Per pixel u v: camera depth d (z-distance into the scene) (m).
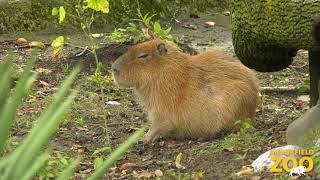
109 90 14.51
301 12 8.67
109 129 11.93
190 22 22.06
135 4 21.39
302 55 17.77
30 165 4.01
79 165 9.73
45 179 8.59
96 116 12.68
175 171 9.38
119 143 11.06
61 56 17.22
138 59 10.92
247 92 10.95
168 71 10.88
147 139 10.96
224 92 10.82
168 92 10.88
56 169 8.77
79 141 11.21
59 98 4.08
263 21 9.31
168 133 11.04
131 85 11.09
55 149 10.55
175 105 10.87
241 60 10.72
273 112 12.75
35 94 14.03
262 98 13.39
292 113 12.52
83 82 15.05
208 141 10.76
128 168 9.56
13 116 3.99
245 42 10.21
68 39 19.95
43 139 4.00
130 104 13.66
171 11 22.08
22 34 20.56
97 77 13.31
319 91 10.30
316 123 9.27
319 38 8.50
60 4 20.88
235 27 10.16
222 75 10.95
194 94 10.83
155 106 10.98
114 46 16.92
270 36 9.38
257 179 8.34
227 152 9.85
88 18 20.72
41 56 17.52
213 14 22.88
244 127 10.45
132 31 16.86
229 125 10.83
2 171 4.04
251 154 9.66
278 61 10.67
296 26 8.80
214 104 10.79
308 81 14.09
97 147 10.90
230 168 9.13
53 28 20.80
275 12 9.02
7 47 18.84
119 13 21.23
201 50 19.03
